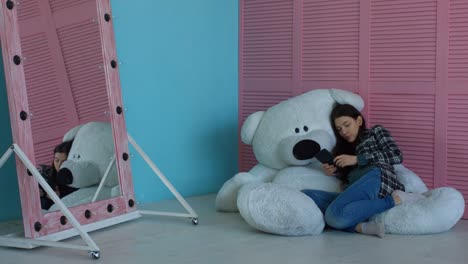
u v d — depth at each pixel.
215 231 3.14
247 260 2.63
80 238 3.00
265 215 3.01
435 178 3.52
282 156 3.51
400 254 2.71
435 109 3.49
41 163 2.84
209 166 4.16
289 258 2.65
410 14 3.54
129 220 3.38
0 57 3.21
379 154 3.24
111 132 3.24
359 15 3.72
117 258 2.68
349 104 3.50
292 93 4.05
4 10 2.74
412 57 3.55
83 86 3.08
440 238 2.99
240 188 3.30
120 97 3.29
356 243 2.90
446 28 3.42
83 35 3.10
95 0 3.19
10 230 3.08
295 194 3.06
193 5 4.02
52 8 2.95
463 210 3.12
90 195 3.09
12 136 2.96
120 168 3.27
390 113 3.65
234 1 4.26
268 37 4.14
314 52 3.93
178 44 3.95
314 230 3.04
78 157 3.04
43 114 2.87
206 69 4.11
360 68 3.74
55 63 2.94
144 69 3.77
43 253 2.77
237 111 4.31
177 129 3.96
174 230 3.16
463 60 3.39
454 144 3.45
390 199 3.08
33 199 2.79
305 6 3.95
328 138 3.45
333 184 3.38
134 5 3.71
